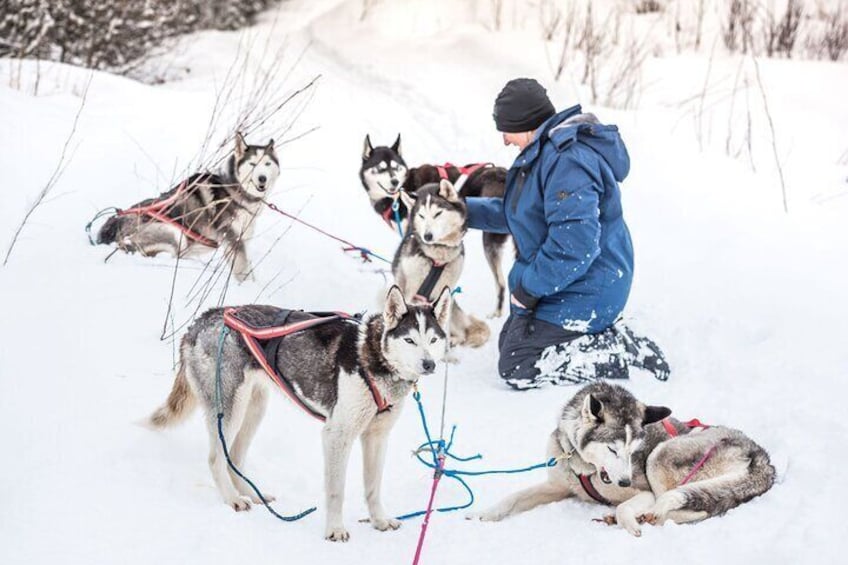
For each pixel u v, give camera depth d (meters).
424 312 3.55
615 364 5.11
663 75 10.87
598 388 3.79
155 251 6.21
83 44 10.77
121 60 11.06
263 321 3.78
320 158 8.73
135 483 3.60
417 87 10.58
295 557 3.32
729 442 3.66
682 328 5.62
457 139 9.41
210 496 3.69
